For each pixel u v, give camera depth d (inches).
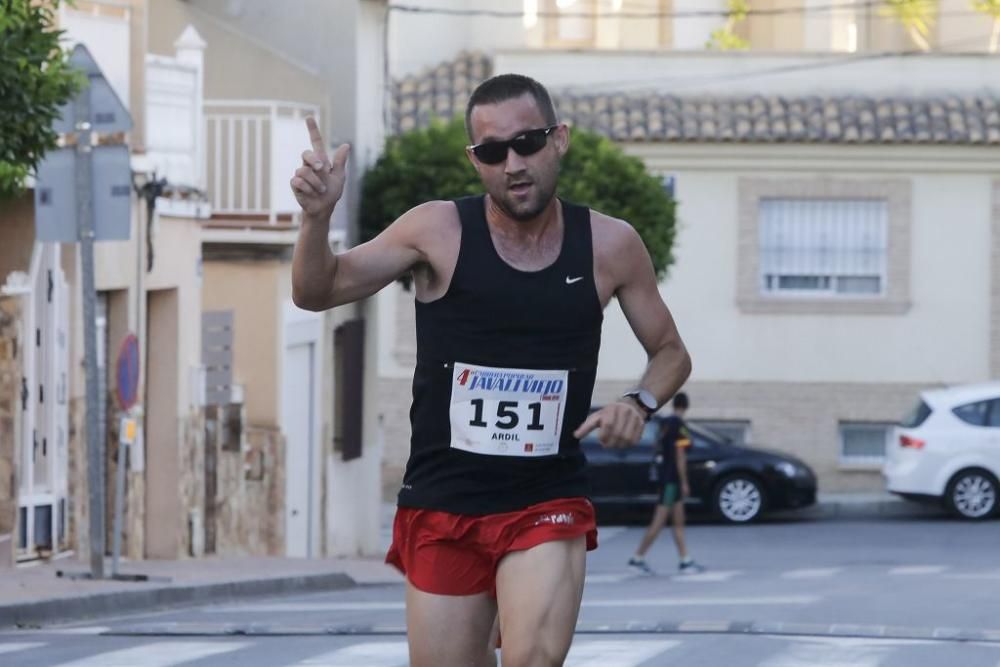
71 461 1424.7
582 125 2667.3
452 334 458.3
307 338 1953.7
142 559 1566.2
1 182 1095.0
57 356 1379.2
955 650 909.2
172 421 1594.5
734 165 2687.0
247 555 1766.7
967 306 2694.4
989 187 2687.0
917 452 2363.4
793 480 2386.8
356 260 451.8
